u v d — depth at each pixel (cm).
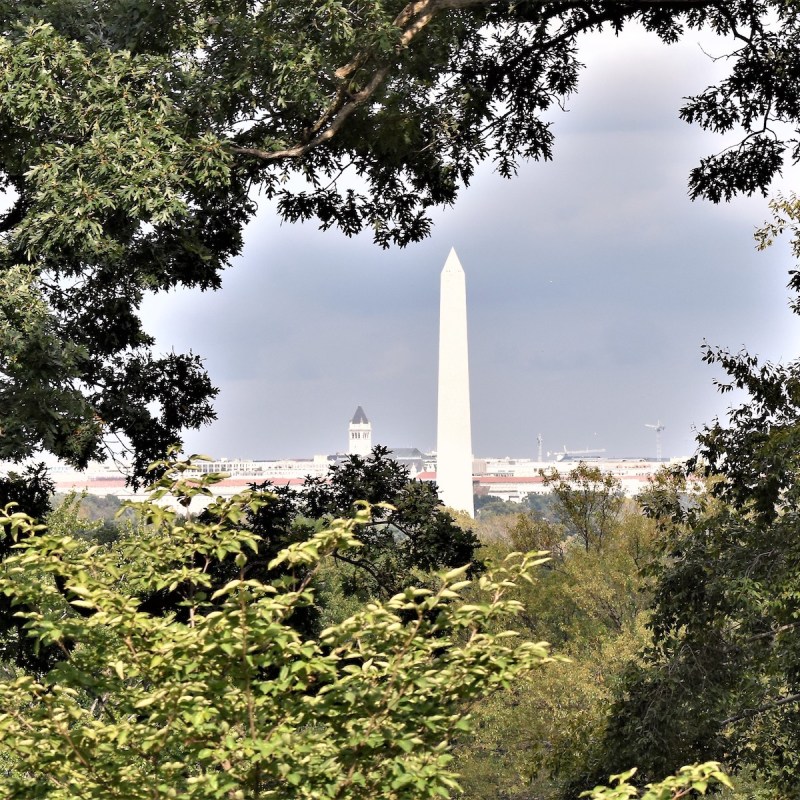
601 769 2305
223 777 691
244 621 700
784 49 2280
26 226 1688
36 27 1664
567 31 2225
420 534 2461
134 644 747
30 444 1681
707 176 2439
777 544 2159
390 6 1870
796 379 2227
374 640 749
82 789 722
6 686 729
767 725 2311
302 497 2419
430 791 703
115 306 2192
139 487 2398
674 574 2266
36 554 745
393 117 2122
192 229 2120
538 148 2356
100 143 1658
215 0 1800
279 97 1773
